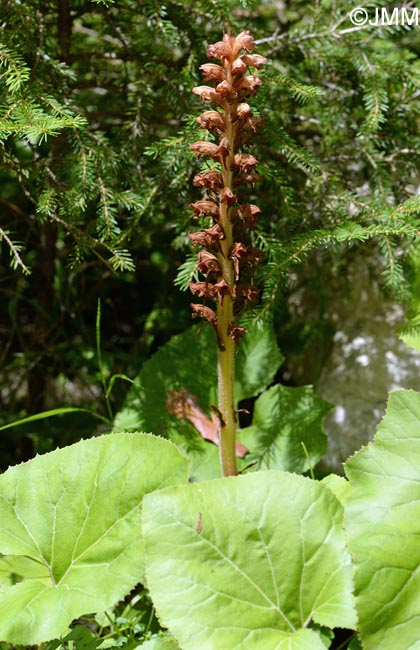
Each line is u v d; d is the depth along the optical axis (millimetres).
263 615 615
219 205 696
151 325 1253
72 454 721
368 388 1125
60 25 994
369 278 1150
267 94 938
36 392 1249
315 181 967
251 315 865
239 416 1157
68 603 633
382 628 610
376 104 913
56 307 1252
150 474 704
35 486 708
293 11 1146
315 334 1222
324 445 943
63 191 866
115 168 896
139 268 1313
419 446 696
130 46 988
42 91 833
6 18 880
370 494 676
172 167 915
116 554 673
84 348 1245
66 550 684
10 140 914
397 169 991
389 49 1071
